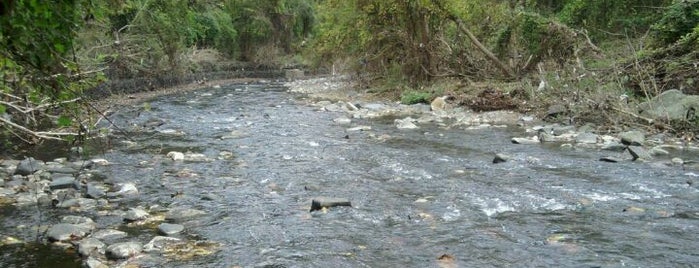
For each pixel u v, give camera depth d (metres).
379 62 21.56
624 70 12.91
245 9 35.03
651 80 11.96
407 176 7.62
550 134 10.93
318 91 23.28
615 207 5.98
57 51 3.75
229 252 4.80
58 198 6.53
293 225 5.54
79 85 4.45
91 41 15.27
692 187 6.77
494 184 7.09
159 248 4.88
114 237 5.17
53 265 4.51
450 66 19.08
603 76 13.09
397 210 6.01
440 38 19.05
